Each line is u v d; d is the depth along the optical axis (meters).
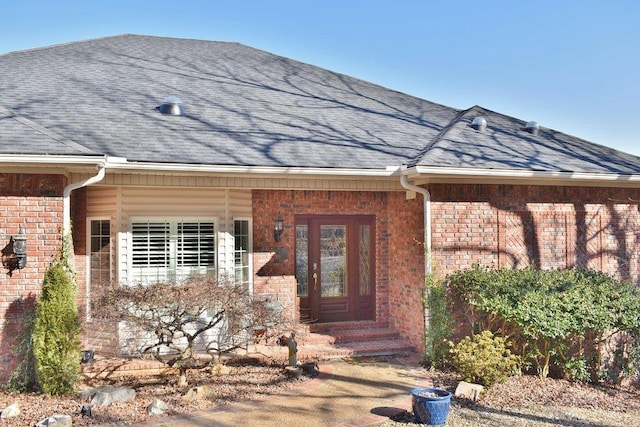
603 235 11.45
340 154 10.48
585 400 8.39
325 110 13.23
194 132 10.38
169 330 8.00
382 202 12.42
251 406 7.48
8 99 10.54
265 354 10.20
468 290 9.62
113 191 9.91
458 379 8.98
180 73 14.03
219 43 17.44
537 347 9.25
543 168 10.27
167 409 7.26
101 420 6.82
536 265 10.84
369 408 7.47
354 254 12.38
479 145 11.16
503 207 10.64
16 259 8.02
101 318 7.92
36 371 8.00
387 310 12.31
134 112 10.86
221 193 10.45
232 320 8.16
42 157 7.73
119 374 9.01
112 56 14.59
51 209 8.22
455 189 10.33
